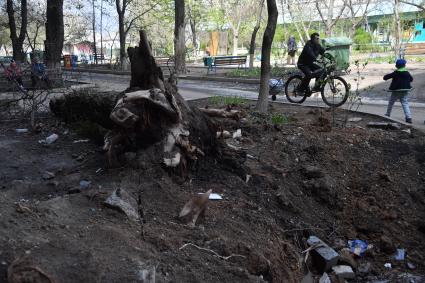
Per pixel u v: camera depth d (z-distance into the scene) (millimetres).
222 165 6008
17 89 9867
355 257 5582
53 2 15266
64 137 7727
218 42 41125
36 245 3094
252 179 5930
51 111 9219
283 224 5320
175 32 23453
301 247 5176
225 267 3576
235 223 4527
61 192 4969
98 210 4094
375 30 49250
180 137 5402
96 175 5355
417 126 9500
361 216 6309
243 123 8320
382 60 28328
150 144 5453
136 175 4969
